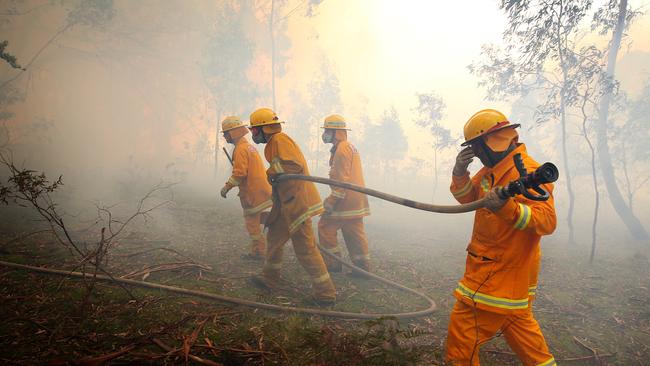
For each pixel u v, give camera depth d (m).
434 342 3.55
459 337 2.53
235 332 3.33
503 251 2.45
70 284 4.00
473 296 2.46
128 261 5.01
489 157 2.55
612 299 4.82
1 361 2.61
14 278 4.03
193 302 3.87
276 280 4.49
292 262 5.53
